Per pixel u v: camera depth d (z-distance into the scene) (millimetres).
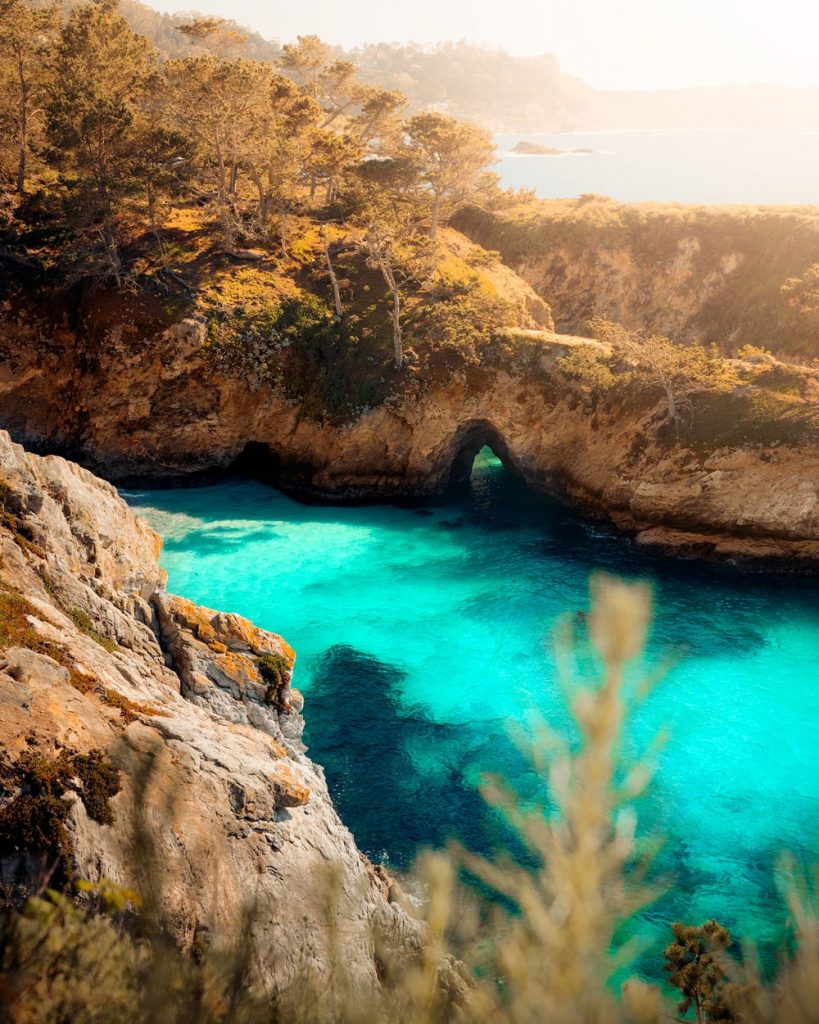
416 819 27172
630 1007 2662
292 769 21266
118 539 30000
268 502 58000
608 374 53688
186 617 24953
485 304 61750
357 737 31875
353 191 71500
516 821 2855
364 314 61344
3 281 58625
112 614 23125
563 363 55094
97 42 72062
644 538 49688
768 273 80875
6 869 12992
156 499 58031
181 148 61312
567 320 91188
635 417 51938
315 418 57812
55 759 14719
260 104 66500
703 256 85375
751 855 25547
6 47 67562
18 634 18156
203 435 58750
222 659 24188
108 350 57125
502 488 61188
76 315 58562
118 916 6934
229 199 68375
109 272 57625
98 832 14172
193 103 65000
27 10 71312
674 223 87250
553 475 57281
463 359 57156
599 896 2713
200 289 59531
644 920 22484
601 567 47438
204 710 22422
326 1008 3871
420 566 47625
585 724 2641
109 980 4062
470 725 32562
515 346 57625
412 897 20875
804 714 33188
